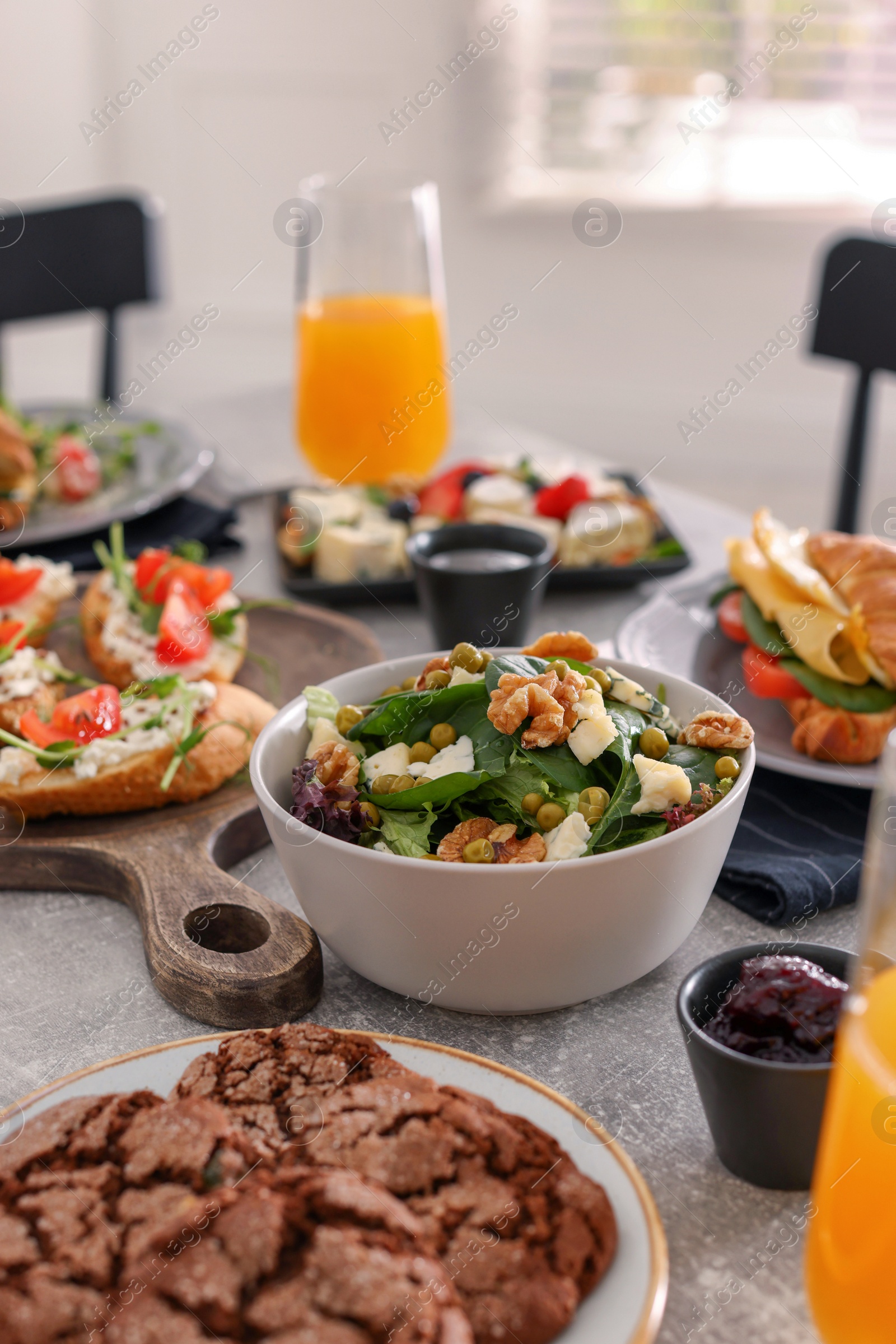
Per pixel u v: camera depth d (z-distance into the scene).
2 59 1.95
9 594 0.97
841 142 1.89
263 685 0.94
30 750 0.84
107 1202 0.55
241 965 0.75
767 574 0.92
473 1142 0.58
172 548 1.05
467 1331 0.48
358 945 0.75
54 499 1.11
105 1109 0.62
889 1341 0.49
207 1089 0.64
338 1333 0.47
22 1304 0.49
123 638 0.95
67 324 2.17
